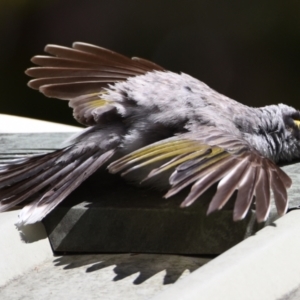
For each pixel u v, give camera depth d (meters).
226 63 16.56
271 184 5.44
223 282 4.80
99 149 6.42
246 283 4.88
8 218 6.17
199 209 6.00
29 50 16.50
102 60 7.46
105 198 6.41
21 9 16.56
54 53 7.45
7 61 16.42
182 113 6.51
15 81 16.34
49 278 5.84
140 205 6.18
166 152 5.87
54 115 16.19
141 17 16.95
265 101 16.34
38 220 5.88
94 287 5.61
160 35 16.88
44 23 16.69
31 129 9.75
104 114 6.57
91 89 7.24
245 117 6.95
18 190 6.18
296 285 5.08
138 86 6.66
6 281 5.82
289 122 7.46
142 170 6.45
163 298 4.61
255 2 16.69
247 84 16.47
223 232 5.93
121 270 5.85
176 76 6.96
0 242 5.94
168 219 6.05
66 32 16.62
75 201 6.37
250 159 5.69
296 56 16.38
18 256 5.99
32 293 5.63
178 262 5.95
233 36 16.66
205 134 6.14
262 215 5.14
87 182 6.82
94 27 16.84
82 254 6.27
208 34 16.73
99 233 6.19
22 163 6.40
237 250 5.20
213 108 6.70
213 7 16.88
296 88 16.31
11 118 10.16
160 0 16.98
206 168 5.52
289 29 16.42
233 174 5.46
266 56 16.48
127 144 6.48
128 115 6.55
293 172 7.21
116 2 17.00
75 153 6.38
